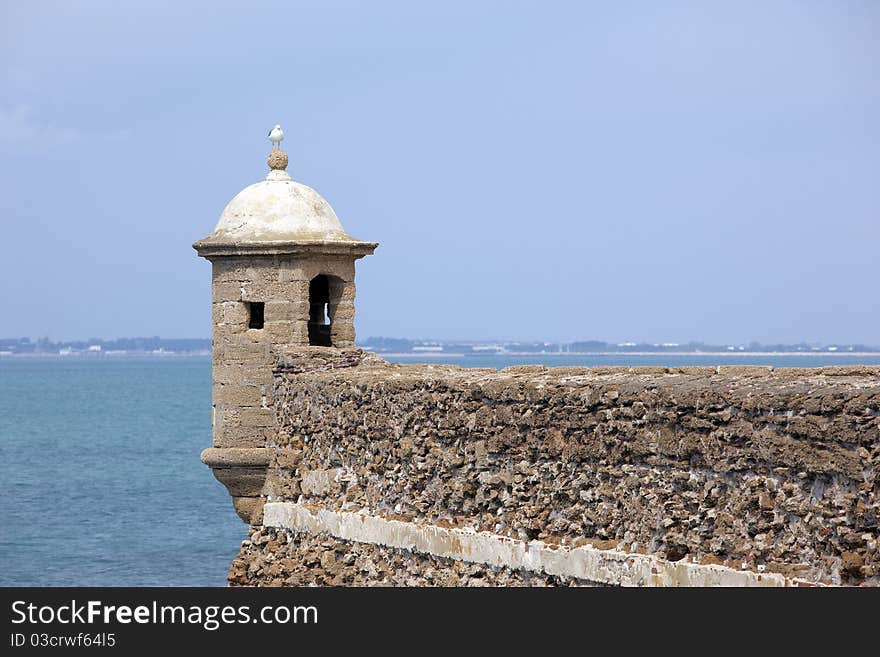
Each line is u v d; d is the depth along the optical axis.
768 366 40.44
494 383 43.88
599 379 41.31
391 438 48.78
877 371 36.94
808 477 34.19
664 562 37.59
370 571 49.34
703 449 36.84
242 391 56.91
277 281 56.62
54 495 126.62
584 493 40.56
